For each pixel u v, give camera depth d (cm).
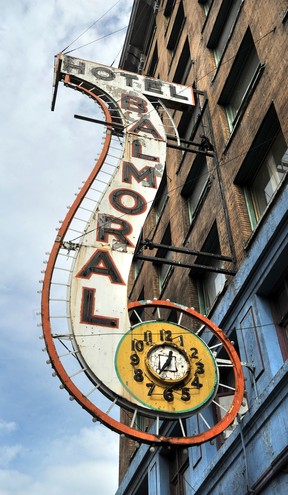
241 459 1135
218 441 1364
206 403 1064
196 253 1458
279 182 1429
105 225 1366
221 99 1862
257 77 1527
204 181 1988
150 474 1786
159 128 1705
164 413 1033
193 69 2269
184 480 1581
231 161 1642
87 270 1254
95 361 1084
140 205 1447
